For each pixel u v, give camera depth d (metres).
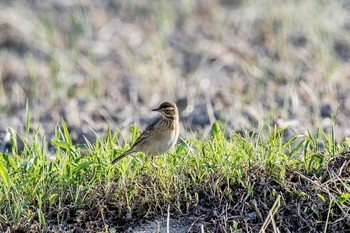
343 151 10.19
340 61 19.84
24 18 22.23
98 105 16.42
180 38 21.70
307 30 20.91
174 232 9.32
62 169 10.14
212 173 9.95
